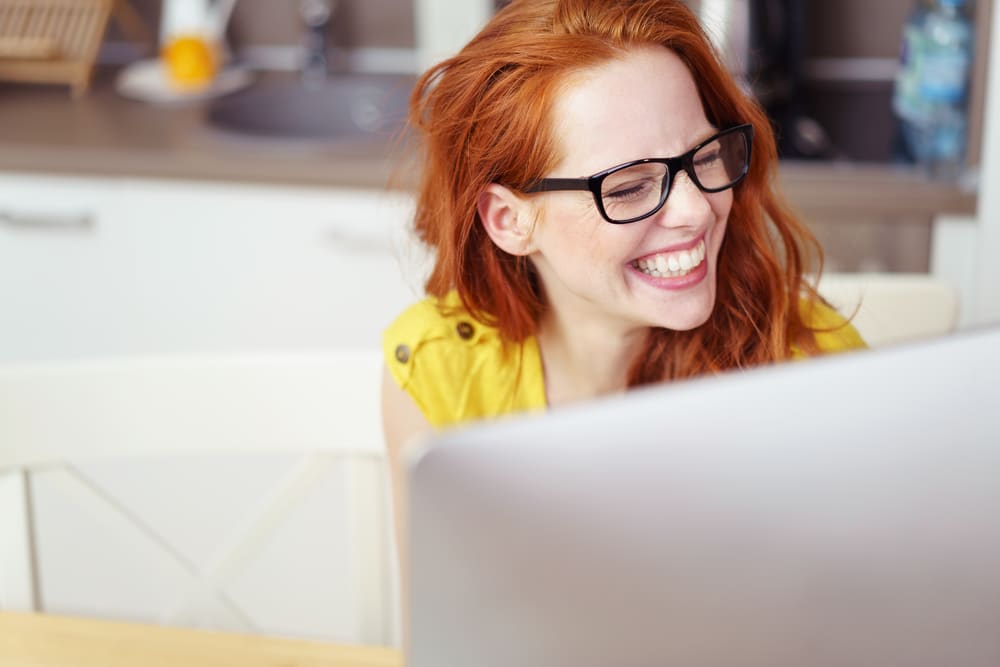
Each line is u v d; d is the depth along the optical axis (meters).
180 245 2.19
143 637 0.98
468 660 0.58
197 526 2.06
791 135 2.16
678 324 0.93
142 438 1.14
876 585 0.60
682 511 0.56
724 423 0.56
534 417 0.54
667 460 0.56
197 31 2.53
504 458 0.54
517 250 0.98
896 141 2.11
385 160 2.06
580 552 0.56
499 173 0.94
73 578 2.02
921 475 0.59
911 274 1.96
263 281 2.19
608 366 1.07
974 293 1.90
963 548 0.60
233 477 2.03
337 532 1.95
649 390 0.56
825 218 1.95
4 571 1.15
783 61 2.23
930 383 0.58
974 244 1.91
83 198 2.18
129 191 2.16
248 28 2.71
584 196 0.89
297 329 2.22
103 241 2.21
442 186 1.01
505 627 0.57
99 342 2.31
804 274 1.12
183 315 2.25
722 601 0.59
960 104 1.92
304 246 2.15
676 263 0.91
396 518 1.11
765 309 1.04
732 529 0.57
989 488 0.60
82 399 1.13
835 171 1.96
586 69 0.87
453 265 1.02
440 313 1.10
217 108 2.40
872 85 2.41
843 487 0.58
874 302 1.20
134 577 2.02
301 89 2.55
